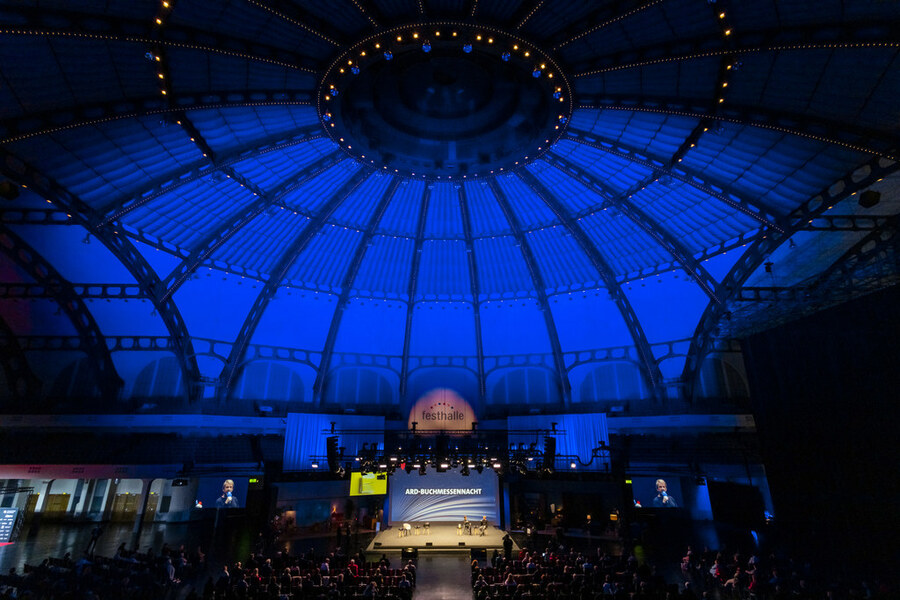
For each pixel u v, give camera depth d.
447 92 18.50
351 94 17.80
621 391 28.16
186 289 23.19
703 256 22.70
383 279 27.30
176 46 13.20
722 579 17.47
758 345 20.53
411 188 22.98
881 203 17.59
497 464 24.58
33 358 23.41
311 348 28.31
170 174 18.27
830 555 16.41
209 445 26.20
